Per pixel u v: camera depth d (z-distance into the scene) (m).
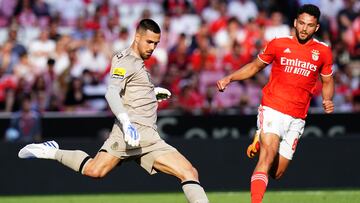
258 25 58.66
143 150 23.70
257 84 54.00
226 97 53.75
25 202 37.84
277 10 62.44
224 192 42.03
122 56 23.45
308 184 42.88
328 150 43.03
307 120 47.50
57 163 42.78
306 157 42.94
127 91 23.58
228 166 43.00
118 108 22.16
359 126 47.44
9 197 41.66
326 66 25.58
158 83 53.12
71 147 42.66
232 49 56.53
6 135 48.75
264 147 24.77
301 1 61.84
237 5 61.84
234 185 42.91
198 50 56.44
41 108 53.25
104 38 58.66
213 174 42.97
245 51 56.81
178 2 62.12
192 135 47.66
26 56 57.66
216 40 57.94
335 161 43.03
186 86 52.41
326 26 59.88
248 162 42.94
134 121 23.53
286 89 25.41
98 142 42.75
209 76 55.06
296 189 42.78
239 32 58.19
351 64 57.56
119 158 23.95
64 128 48.84
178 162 23.36
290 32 59.25
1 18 62.16
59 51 57.78
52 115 48.84
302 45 25.33
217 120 47.56
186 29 60.34
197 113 50.97
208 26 59.41
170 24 60.28
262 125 25.25
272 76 25.80
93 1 62.66
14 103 54.06
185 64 55.78
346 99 54.84
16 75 56.56
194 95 52.44
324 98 26.17
